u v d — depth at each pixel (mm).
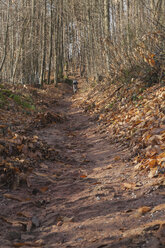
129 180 3307
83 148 5633
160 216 2188
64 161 4742
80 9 23359
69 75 36312
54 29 26078
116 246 1865
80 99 14656
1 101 9156
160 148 3621
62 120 9102
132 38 9109
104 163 4383
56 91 21203
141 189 2916
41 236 2256
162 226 1936
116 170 3861
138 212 2373
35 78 24328
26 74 22984
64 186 3494
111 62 11023
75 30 35812
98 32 15781
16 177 3477
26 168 3877
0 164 3605
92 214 2576
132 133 5195
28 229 2389
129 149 4672
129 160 4152
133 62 8969
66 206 2842
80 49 32625
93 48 17844
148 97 6715
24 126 7277
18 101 10141
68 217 2584
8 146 4344
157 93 6473
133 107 6801
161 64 7324
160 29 7199
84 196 3049
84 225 2352
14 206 2861
